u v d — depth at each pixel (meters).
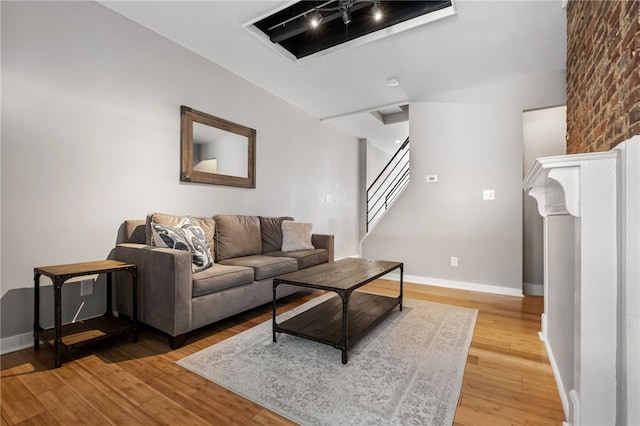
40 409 1.41
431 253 4.07
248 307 2.58
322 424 1.32
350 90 3.97
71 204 2.26
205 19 2.57
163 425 1.31
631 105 1.09
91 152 2.36
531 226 3.70
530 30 2.62
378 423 1.32
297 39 3.13
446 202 3.97
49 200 2.15
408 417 1.36
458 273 3.89
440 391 1.57
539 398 1.53
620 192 1.12
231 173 3.51
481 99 3.77
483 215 3.76
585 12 1.74
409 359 1.91
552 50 2.94
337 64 3.28
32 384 1.61
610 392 1.13
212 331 2.38
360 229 6.54
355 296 2.98
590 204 1.16
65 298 2.30
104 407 1.43
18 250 2.02
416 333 2.33
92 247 2.37
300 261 3.26
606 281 1.14
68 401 1.47
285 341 2.17
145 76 2.70
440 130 4.01
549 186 1.58
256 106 3.85
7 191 1.97
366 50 2.98
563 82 3.35
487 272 3.72
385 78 3.60
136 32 2.62
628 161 1.07
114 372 1.74
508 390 1.60
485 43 2.83
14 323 2.02
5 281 1.98
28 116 2.05
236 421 1.34
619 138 1.21
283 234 3.75
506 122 3.64
